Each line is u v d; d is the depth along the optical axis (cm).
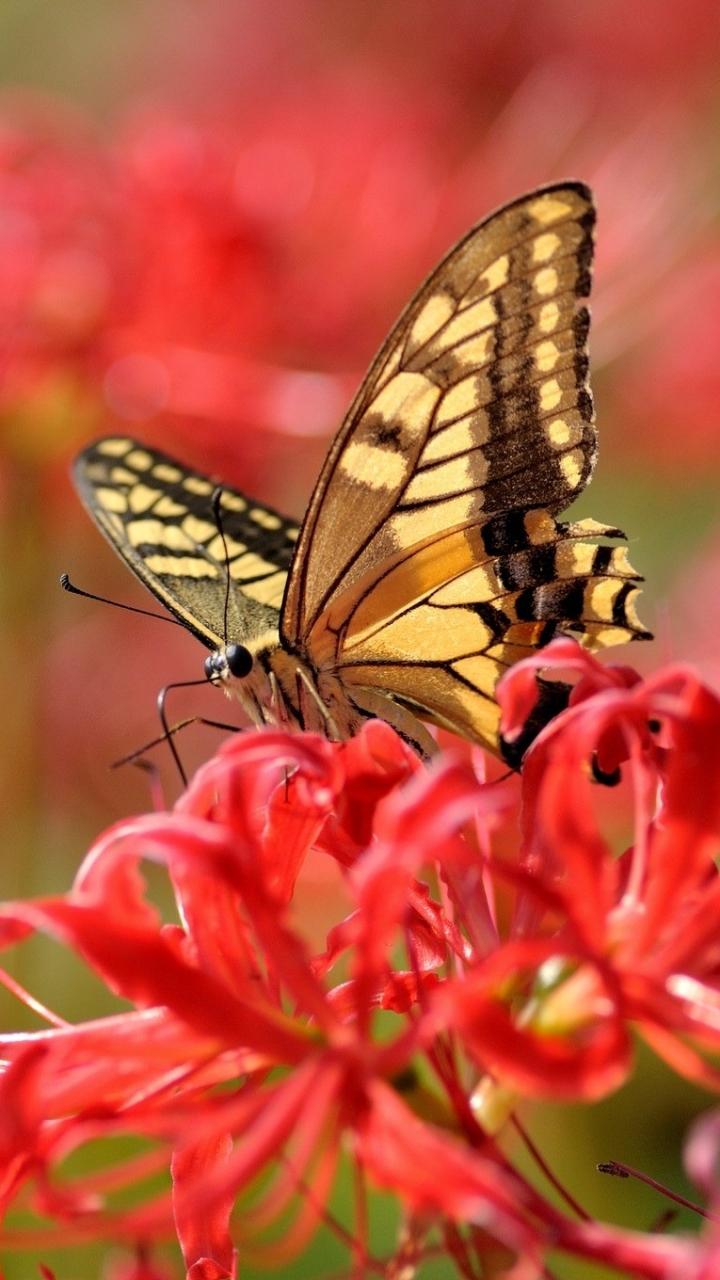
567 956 42
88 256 56
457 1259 42
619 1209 52
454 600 48
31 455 56
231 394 57
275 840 44
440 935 44
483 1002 42
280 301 57
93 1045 42
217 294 56
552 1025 42
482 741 49
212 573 50
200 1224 43
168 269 56
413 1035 42
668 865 42
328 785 43
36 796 56
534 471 47
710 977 42
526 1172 53
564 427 47
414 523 48
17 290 56
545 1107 53
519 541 48
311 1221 42
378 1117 42
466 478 48
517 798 44
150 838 42
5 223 56
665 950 42
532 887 42
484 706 48
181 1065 43
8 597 56
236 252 56
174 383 56
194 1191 42
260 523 50
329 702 49
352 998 43
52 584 57
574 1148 53
